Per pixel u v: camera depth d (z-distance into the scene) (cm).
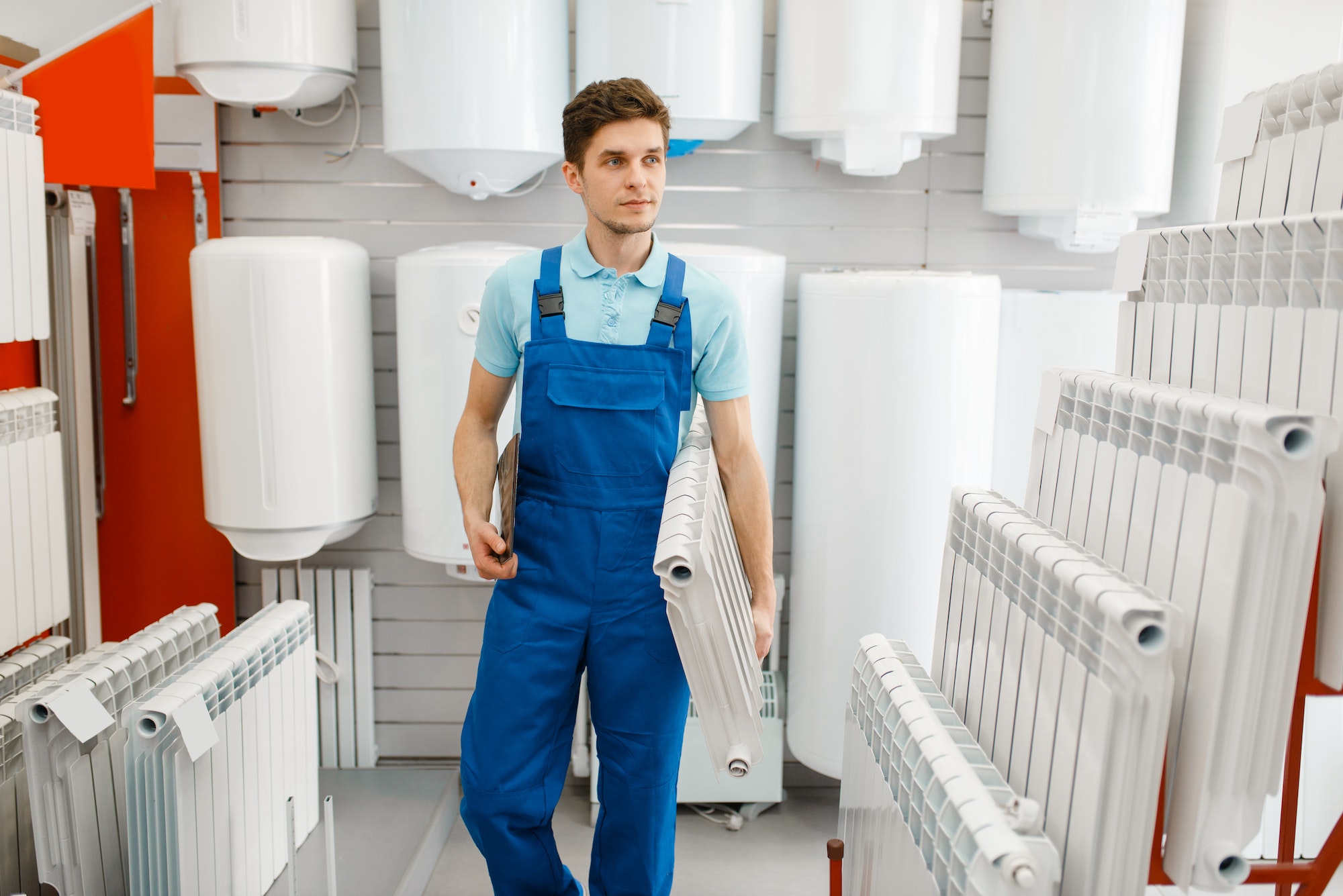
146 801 168
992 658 147
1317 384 115
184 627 212
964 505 166
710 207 293
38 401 227
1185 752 117
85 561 287
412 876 244
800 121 264
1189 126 271
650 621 177
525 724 180
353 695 307
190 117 281
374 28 282
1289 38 254
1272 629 110
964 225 295
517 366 187
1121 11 252
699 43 252
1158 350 154
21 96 209
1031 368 270
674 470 177
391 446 301
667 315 172
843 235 295
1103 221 264
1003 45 267
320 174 288
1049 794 124
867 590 258
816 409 261
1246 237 132
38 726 168
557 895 193
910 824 138
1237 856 114
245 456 259
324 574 301
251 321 254
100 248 285
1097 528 143
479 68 249
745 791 285
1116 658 112
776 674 302
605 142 161
